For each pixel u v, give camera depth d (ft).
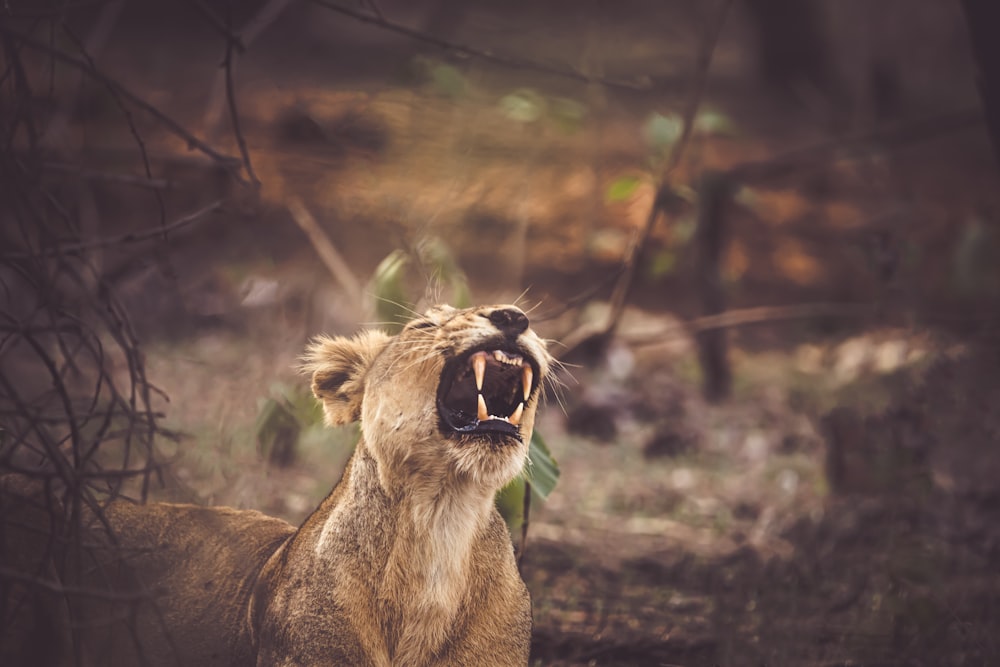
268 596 20.52
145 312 50.80
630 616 30.12
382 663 19.33
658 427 49.29
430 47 52.49
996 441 42.04
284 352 48.83
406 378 19.65
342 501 20.18
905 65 115.55
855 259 66.49
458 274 30.76
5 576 17.17
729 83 125.80
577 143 85.71
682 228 56.29
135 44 111.75
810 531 36.94
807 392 55.62
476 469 19.21
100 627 21.47
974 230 61.05
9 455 17.94
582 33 107.24
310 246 65.92
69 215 19.97
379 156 74.13
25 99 17.61
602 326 46.55
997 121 31.83
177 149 70.28
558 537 37.27
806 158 59.41
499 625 20.11
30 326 17.52
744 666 26.63
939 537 36.42
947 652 27.61
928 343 50.47
